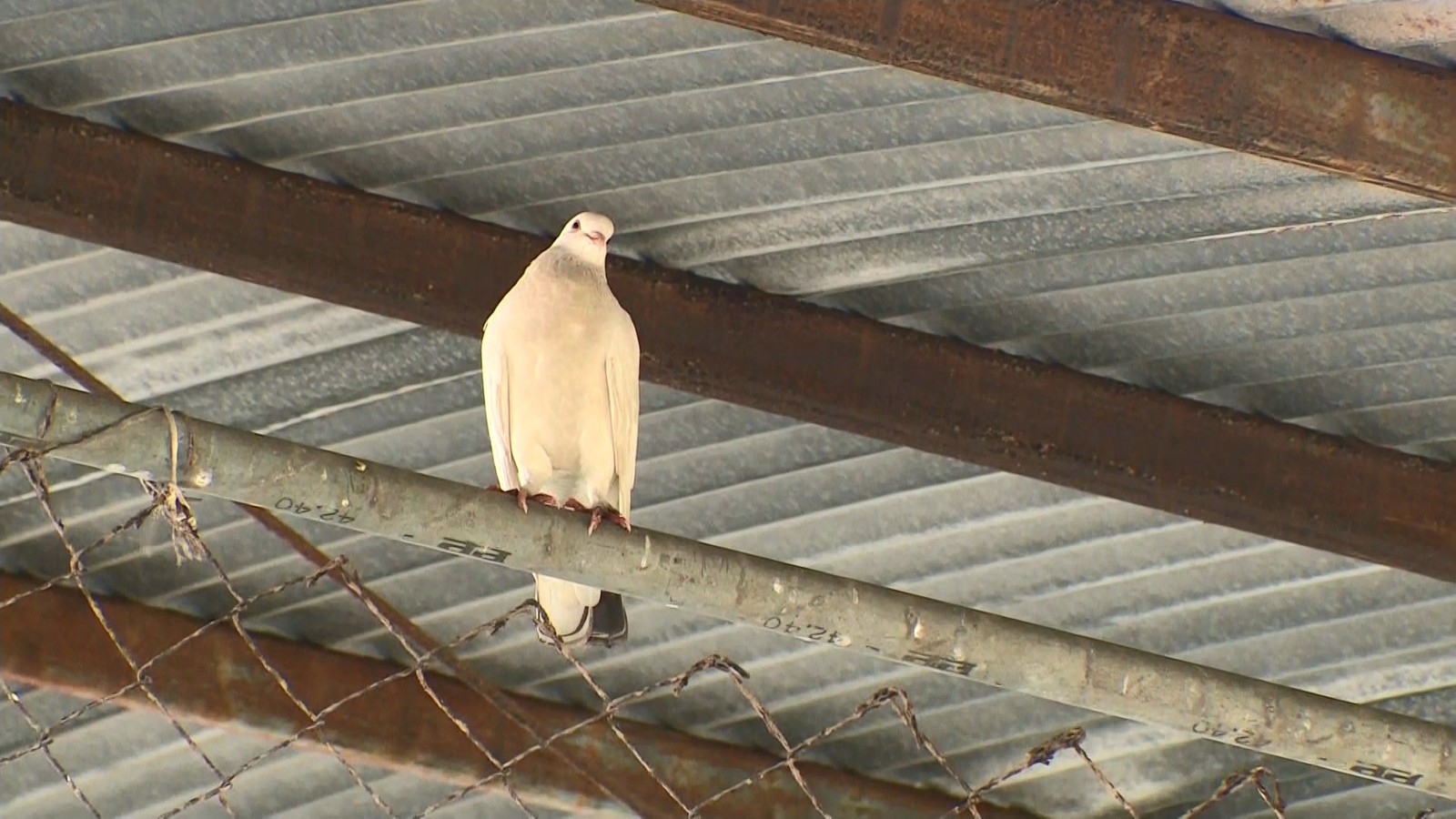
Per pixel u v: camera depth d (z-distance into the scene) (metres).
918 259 10.46
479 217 10.35
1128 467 10.57
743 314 10.41
